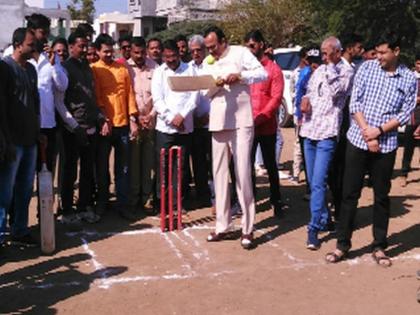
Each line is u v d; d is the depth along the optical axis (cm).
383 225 561
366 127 531
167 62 676
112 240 622
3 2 1658
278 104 677
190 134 716
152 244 611
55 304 465
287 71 1500
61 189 670
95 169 700
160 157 666
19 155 556
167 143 687
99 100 674
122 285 503
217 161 611
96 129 662
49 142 639
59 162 683
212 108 597
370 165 553
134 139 710
